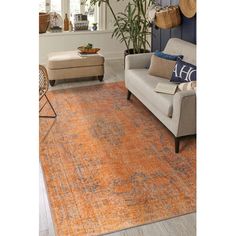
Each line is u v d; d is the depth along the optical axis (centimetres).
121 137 393
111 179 311
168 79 435
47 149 365
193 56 424
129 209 269
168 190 294
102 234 243
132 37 568
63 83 568
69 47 681
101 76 575
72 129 412
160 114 389
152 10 510
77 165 335
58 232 244
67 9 673
